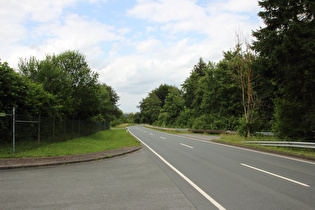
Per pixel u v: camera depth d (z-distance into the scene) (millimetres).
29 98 13789
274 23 18125
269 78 20109
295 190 5363
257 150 13500
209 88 36625
